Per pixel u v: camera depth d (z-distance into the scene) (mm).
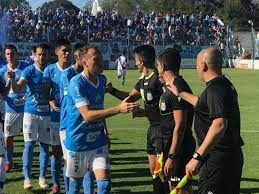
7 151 9109
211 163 4777
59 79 7598
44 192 7766
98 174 5844
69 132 5961
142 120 15961
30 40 44219
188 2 81000
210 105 4652
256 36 57469
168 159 5617
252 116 16469
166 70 5633
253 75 38781
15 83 7965
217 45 51875
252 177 8484
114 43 47750
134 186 8023
